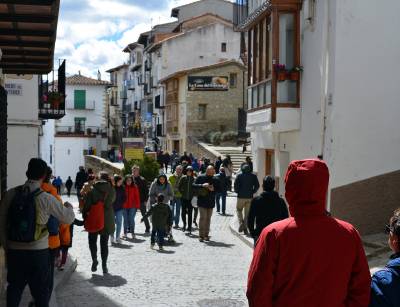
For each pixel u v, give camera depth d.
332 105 14.19
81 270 11.72
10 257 6.38
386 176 14.20
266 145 20.80
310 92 16.03
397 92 14.24
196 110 53.41
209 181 16.38
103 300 9.21
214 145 48.16
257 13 18.56
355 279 3.62
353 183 14.16
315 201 3.63
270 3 16.83
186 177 18.00
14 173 17.52
